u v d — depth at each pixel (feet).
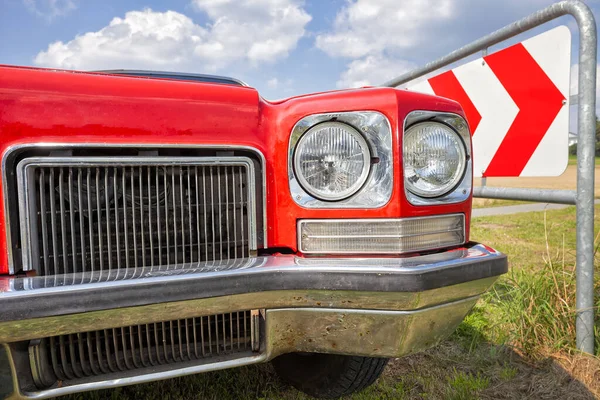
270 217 5.54
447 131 5.64
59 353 4.75
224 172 5.33
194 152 5.33
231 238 5.45
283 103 5.72
